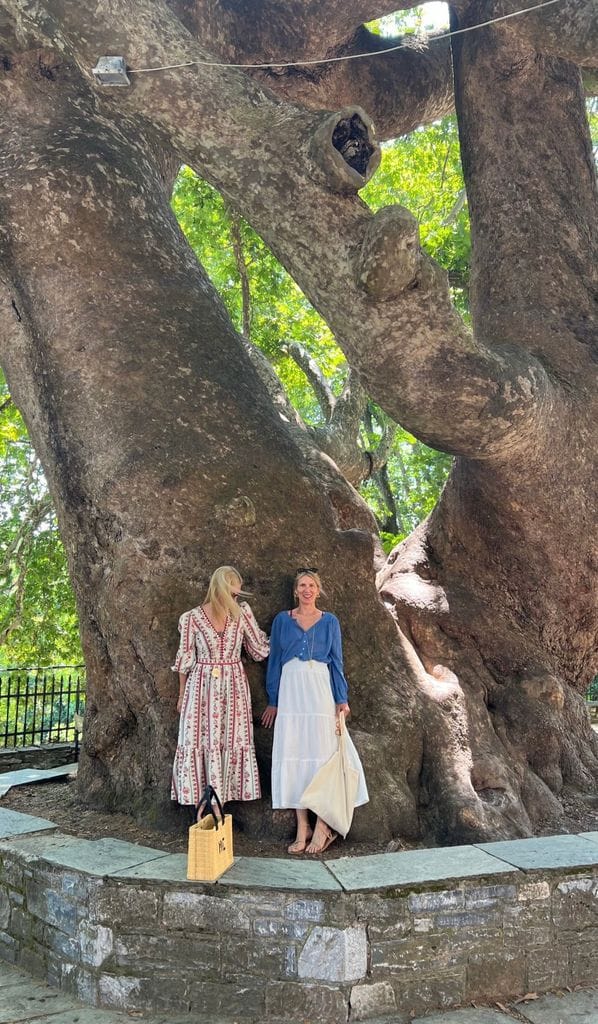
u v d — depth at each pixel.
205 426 5.13
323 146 4.54
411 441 18.00
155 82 4.74
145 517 4.84
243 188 4.89
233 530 4.86
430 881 3.61
